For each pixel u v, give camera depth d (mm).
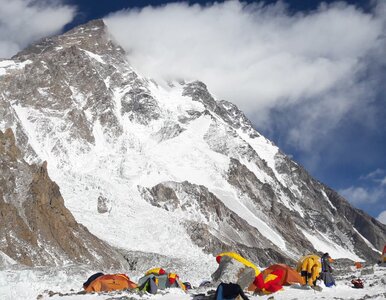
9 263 51719
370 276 37406
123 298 24984
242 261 31844
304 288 28328
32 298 27984
